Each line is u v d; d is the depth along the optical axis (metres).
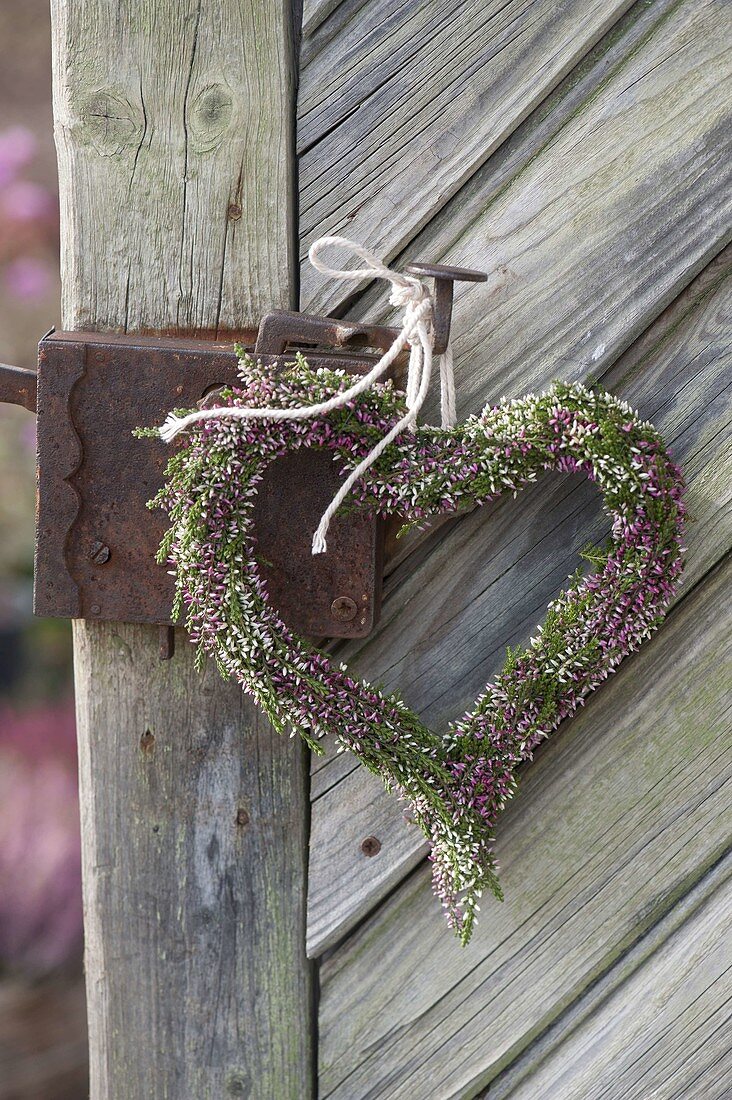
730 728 1.50
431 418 1.48
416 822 1.47
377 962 1.53
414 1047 1.54
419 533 1.49
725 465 1.48
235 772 1.52
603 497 1.49
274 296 1.48
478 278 1.42
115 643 1.51
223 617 1.45
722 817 1.51
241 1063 1.55
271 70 1.46
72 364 1.45
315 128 1.47
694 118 1.46
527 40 1.46
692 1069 1.52
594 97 1.47
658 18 1.46
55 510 1.46
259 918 1.53
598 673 1.47
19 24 3.40
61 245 1.49
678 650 1.50
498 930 1.53
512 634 1.50
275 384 1.43
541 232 1.47
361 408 1.44
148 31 1.46
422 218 1.48
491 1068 1.54
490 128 1.47
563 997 1.53
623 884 1.52
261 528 1.46
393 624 1.50
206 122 1.47
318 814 1.52
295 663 1.46
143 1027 1.55
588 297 1.48
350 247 1.43
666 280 1.47
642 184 1.47
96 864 1.54
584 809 1.51
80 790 1.54
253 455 1.44
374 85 1.47
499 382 1.48
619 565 1.46
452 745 1.47
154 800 1.53
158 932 1.54
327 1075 1.55
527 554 1.50
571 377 1.48
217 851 1.53
